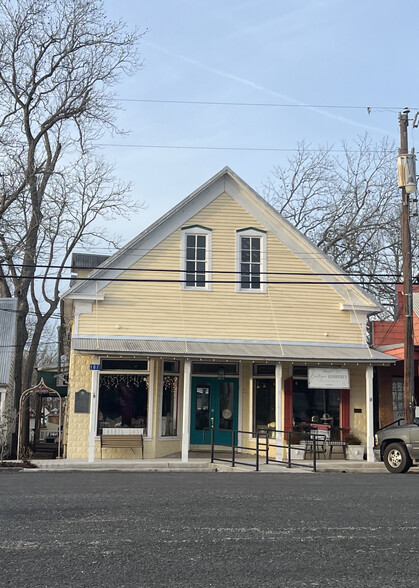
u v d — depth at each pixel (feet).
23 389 111.45
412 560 23.39
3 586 19.74
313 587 20.01
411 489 44.14
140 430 72.28
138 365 73.56
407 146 76.64
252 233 79.82
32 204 100.83
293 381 78.43
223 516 31.63
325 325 79.56
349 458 75.92
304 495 40.01
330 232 129.59
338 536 27.25
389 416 85.25
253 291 78.69
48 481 48.34
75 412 72.13
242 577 20.94
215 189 79.92
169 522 29.84
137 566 22.12
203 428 78.18
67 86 104.06
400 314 95.40
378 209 129.18
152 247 77.20
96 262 93.71
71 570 21.57
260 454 76.69
